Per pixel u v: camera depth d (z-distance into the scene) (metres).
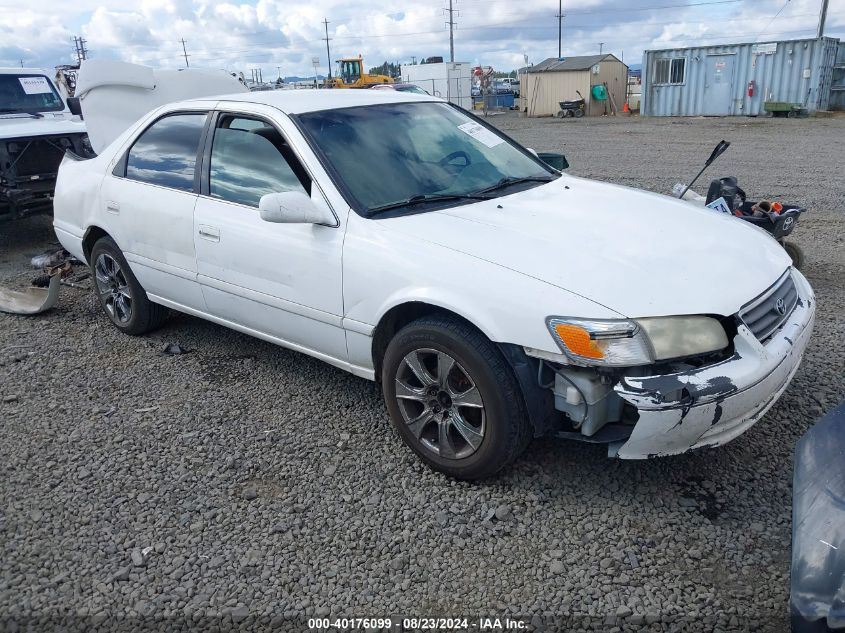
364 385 4.22
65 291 6.31
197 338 5.08
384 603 2.55
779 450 3.33
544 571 2.66
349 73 40.50
